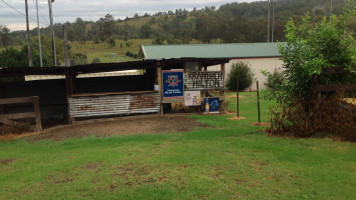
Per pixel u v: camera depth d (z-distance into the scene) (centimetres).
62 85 1465
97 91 1556
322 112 743
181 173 520
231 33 7556
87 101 1258
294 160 572
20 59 3450
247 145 698
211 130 946
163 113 1402
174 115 1320
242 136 820
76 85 1500
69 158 671
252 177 496
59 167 595
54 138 954
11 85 1403
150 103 1323
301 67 780
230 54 2830
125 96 1293
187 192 447
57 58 6650
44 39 7125
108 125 1140
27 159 694
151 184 480
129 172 540
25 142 939
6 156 744
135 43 10650
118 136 902
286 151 630
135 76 1590
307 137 743
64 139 925
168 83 1333
